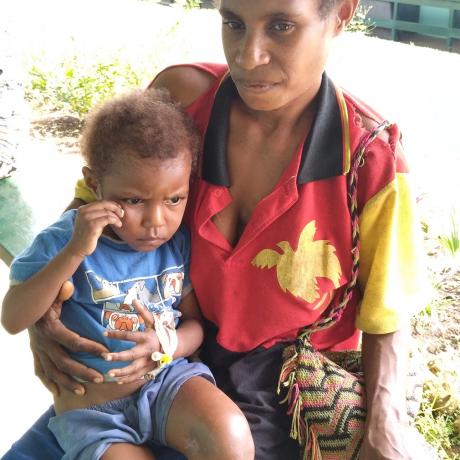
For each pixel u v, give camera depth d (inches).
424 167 172.2
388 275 65.1
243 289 66.7
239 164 66.4
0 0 218.2
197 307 70.9
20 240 98.5
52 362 66.9
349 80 224.7
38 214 106.3
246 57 58.0
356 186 63.6
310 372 66.6
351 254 65.2
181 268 69.0
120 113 63.7
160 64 210.8
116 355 61.4
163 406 63.3
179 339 67.2
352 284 65.9
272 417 67.4
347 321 70.1
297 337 68.7
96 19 266.2
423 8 305.4
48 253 65.0
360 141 63.3
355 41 266.1
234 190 66.7
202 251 67.2
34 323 64.8
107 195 64.2
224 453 59.9
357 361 70.8
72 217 67.2
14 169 115.5
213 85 69.0
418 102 210.1
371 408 65.0
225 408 61.7
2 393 105.8
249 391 68.4
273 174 65.6
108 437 62.6
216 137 65.9
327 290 65.6
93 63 210.4
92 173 66.0
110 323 65.9
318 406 65.6
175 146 62.4
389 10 311.4
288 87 59.9
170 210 64.4
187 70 71.8
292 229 64.1
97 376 63.5
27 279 64.2
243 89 60.6
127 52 218.1
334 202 64.0
